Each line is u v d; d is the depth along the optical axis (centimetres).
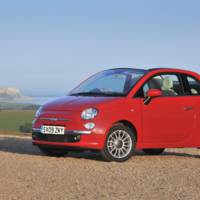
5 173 1563
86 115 1834
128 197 1259
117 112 1858
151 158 2016
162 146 1964
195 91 2070
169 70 2036
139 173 1619
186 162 1917
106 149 1838
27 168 1662
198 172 1666
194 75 2091
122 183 1441
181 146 2011
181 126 1998
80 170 1644
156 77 1992
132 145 1894
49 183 1416
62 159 1900
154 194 1301
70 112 1866
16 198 1224
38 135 1927
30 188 1345
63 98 1994
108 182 1451
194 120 2033
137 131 1897
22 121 17162
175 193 1317
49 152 2012
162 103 1959
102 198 1241
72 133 1836
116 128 1859
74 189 1343
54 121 1878
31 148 2327
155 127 1938
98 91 1977
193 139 2033
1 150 2223
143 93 1936
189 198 1258
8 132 3916
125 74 2012
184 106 2006
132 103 1894
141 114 1906
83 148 1825
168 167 1767
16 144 2511
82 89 2036
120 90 1939
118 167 1730
